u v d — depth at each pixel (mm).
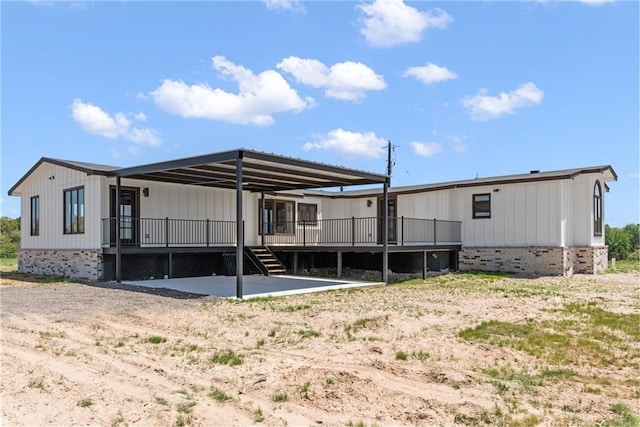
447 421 3646
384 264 13539
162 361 5250
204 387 4395
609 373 4945
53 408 3895
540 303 9508
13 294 10953
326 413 3805
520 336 6535
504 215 16688
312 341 6207
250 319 7758
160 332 6820
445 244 16844
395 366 5012
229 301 9734
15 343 6102
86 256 14438
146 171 12438
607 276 15688
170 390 4312
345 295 10930
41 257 16797
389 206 19719
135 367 5027
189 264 15867
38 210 17219
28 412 3816
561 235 15547
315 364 5086
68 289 11891
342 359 5312
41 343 6094
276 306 9125
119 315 8141
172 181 15188
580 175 16562
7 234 31922
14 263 23906
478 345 5992
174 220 15570
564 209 15805
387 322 7355
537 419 3664
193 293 10984
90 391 4285
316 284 13242
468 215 17500
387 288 12406
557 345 6066
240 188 10266
